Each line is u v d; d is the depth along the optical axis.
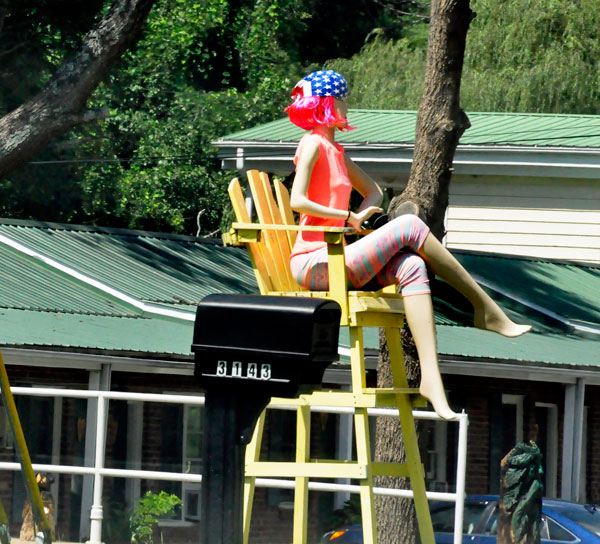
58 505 59.19
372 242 23.86
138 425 62.16
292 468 24.95
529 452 39.84
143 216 125.75
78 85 68.69
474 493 72.00
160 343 58.19
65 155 113.69
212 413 17.02
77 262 67.06
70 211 115.81
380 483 47.06
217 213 132.25
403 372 25.72
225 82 142.12
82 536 56.75
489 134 91.19
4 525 25.06
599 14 125.00
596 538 46.34
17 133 67.94
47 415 59.62
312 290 25.25
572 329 75.81
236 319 16.89
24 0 92.19
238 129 133.38
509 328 24.62
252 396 16.84
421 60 132.00
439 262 24.03
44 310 59.53
